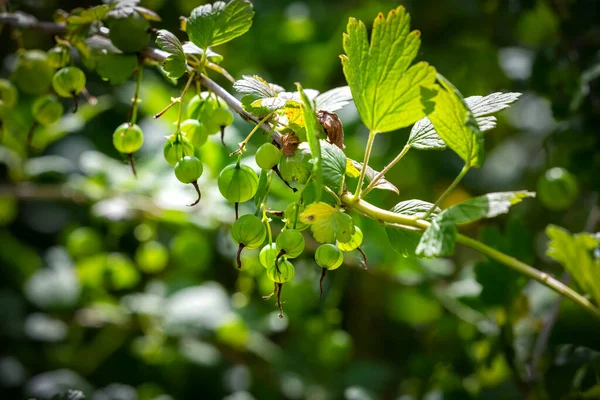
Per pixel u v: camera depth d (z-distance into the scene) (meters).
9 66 0.80
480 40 0.84
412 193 0.89
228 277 0.82
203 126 0.49
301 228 0.46
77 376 0.73
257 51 0.89
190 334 0.68
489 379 0.65
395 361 0.81
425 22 0.87
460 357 0.64
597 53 0.65
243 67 0.87
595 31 0.66
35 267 0.80
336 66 0.87
